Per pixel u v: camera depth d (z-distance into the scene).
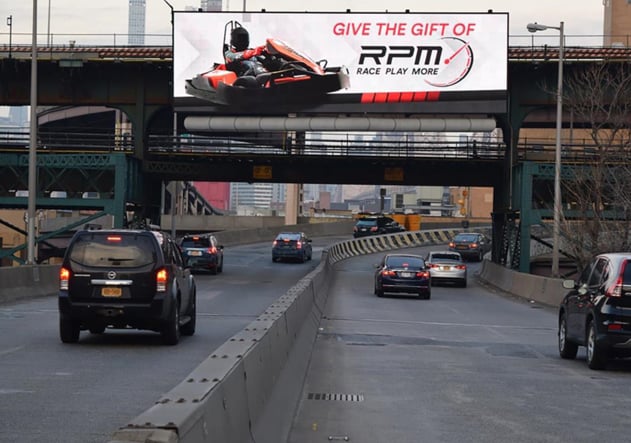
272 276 49.25
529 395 12.67
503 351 18.73
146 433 3.94
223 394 5.64
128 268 16.66
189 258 48.69
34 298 30.17
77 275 16.67
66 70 43.75
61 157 43.84
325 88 43.19
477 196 140.38
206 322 22.84
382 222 89.38
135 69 44.09
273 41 43.34
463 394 12.65
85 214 91.56
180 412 4.42
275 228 93.12
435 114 43.69
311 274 29.78
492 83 42.66
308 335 17.66
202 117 44.12
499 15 42.66
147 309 16.58
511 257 45.94
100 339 17.98
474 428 10.16
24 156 43.97
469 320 27.42
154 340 17.98
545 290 36.88
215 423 5.16
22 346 16.50
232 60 43.22
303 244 62.38
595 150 42.34
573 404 11.97
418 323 25.69
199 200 138.62
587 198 41.19
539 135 85.38
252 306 29.11
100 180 45.72
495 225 50.03
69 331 16.91
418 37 42.94
